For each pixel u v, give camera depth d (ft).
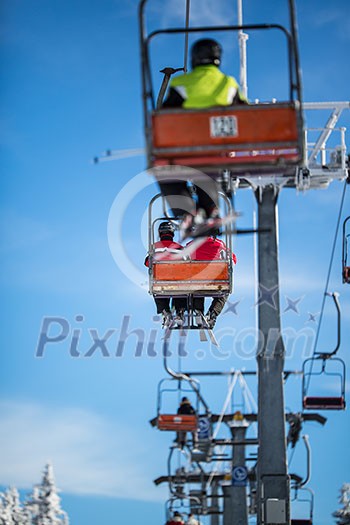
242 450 85.71
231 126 37.19
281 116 37.19
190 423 69.62
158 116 37.29
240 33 58.75
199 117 37.22
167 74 58.49
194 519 85.87
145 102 37.32
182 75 38.34
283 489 54.13
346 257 65.82
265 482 54.24
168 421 69.67
